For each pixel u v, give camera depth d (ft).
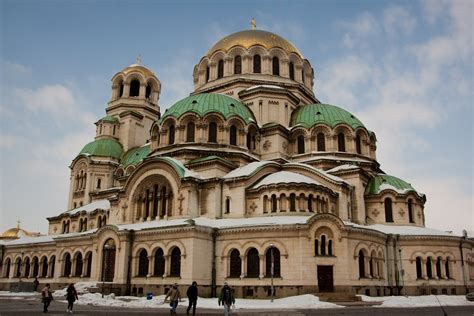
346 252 157.48
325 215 158.51
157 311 112.27
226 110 219.41
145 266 174.29
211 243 168.96
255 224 161.38
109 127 310.86
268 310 116.78
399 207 209.77
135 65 339.98
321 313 108.27
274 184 175.83
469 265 200.64
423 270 186.91
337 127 230.48
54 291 193.88
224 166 197.57
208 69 274.98
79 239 206.49
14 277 249.75
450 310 120.06
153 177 196.75
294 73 271.08
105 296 159.63
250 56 262.06
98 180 291.58
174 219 182.70
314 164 222.69
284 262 155.33
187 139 213.46
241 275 160.35
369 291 165.07
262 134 231.91
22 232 433.89
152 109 328.90
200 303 137.18
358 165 223.92
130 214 198.90
